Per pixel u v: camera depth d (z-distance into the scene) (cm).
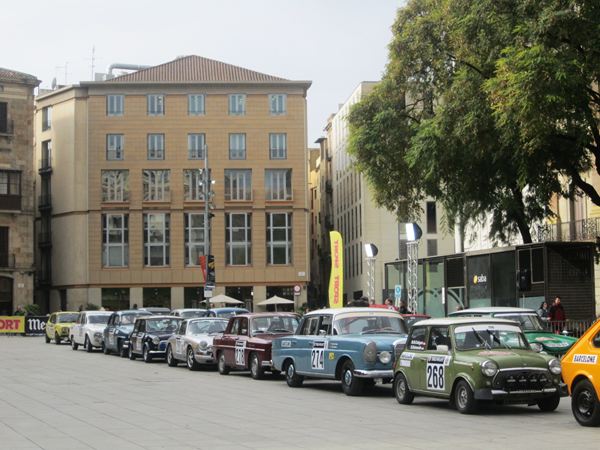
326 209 9981
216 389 2212
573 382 1467
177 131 7762
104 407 1797
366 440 1323
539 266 3159
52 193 8106
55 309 8031
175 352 3061
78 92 7856
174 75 7912
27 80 7344
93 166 7756
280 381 2462
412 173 3506
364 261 7575
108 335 3838
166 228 7750
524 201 3553
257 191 7762
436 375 1711
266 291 7725
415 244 3591
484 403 1791
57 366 3094
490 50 2703
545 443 1265
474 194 3309
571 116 2500
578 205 4044
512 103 2402
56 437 1372
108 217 7750
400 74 3412
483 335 1697
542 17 2384
